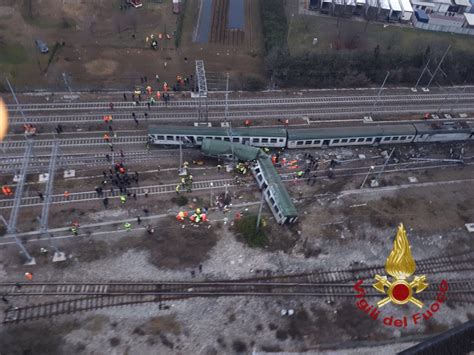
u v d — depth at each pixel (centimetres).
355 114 6538
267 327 4059
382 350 4056
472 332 3002
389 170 5731
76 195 4916
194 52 7312
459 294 4509
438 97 7081
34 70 6494
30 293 4047
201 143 5553
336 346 4031
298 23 8275
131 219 4741
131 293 4125
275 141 5728
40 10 7719
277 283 4372
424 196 5425
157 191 5075
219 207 4988
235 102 6438
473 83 7500
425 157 6006
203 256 4494
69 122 5778
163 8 8225
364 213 5109
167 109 6169
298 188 5341
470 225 5150
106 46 7131
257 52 7500
